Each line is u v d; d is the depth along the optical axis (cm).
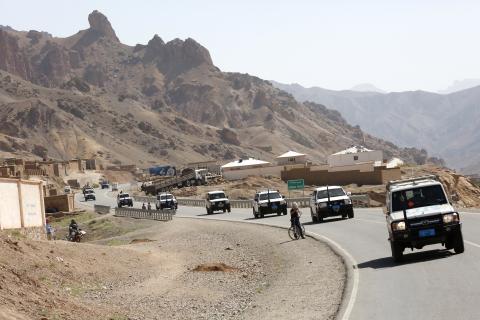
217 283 2488
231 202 8356
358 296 1611
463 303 1375
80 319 1691
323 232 3712
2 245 2552
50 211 10031
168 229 5747
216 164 18888
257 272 2738
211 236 4700
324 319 1423
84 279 2547
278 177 13862
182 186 14675
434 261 2008
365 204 6556
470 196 11269
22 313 1599
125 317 1809
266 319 1564
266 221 5253
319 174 12044
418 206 2141
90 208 11056
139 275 2811
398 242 2069
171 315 1850
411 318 1295
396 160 14662
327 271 2250
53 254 2770
